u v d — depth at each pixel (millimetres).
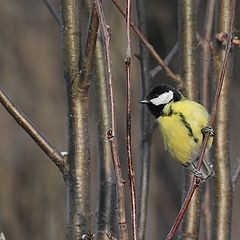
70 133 5773
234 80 18719
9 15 17734
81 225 5664
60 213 16844
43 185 16828
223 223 6914
